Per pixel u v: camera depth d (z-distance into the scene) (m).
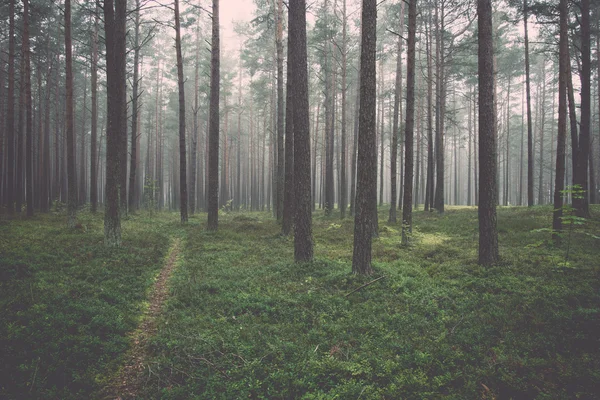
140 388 5.01
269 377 5.11
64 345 5.58
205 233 17.77
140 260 11.41
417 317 7.01
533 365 5.11
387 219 25.09
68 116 17.05
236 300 8.12
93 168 26.89
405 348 5.83
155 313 7.73
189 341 6.15
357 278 9.13
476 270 9.84
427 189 28.05
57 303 7.02
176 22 20.47
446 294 8.15
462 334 6.22
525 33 24.59
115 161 12.84
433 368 5.27
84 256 10.91
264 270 10.67
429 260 11.70
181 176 21.94
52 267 9.54
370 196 9.51
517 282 8.70
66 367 5.11
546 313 6.74
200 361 5.55
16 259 9.80
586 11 15.56
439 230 18.11
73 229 15.91
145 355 5.90
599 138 34.75
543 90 40.44
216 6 18.59
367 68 9.29
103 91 41.09
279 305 7.78
